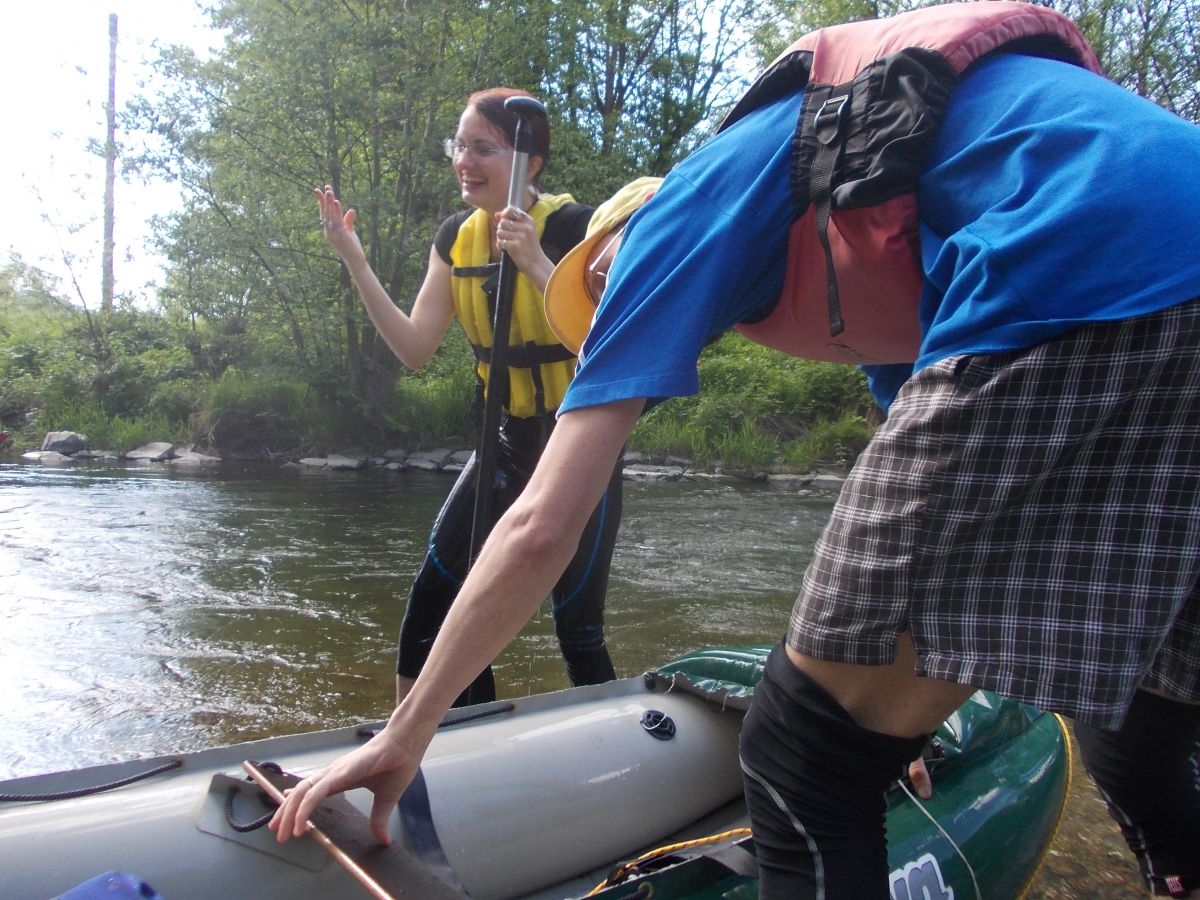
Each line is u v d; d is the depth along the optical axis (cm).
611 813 179
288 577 553
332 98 1238
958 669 101
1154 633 99
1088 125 102
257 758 161
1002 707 216
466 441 1337
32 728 320
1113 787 167
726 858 145
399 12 1270
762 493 1059
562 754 180
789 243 122
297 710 342
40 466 1177
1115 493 100
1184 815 163
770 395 1405
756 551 682
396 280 1343
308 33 1227
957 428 103
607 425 115
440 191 1313
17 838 128
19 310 1781
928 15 119
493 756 173
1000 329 101
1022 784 204
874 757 113
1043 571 101
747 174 119
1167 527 99
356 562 600
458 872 156
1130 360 97
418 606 244
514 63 1376
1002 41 115
